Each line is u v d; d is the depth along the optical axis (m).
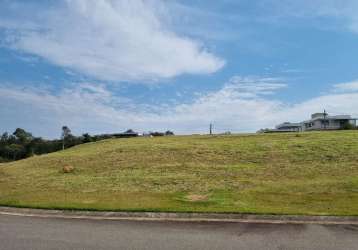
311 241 8.54
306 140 30.00
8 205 12.72
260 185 16.31
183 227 9.90
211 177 18.83
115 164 24.17
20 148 74.50
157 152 27.61
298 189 15.07
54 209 12.03
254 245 8.27
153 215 11.26
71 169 22.77
